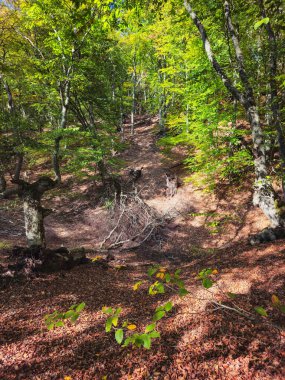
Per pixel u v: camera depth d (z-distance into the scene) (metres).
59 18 12.10
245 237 11.84
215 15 9.28
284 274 5.84
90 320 5.55
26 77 14.86
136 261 11.30
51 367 4.09
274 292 5.21
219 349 3.94
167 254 12.25
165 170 19.58
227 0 8.32
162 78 22.27
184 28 13.38
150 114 35.50
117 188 17.31
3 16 14.07
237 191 14.97
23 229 14.02
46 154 24.03
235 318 4.61
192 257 11.52
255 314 4.60
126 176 19.62
